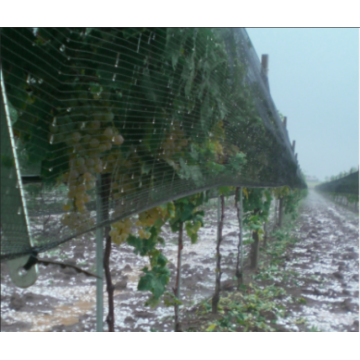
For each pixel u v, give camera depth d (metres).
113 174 1.71
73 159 1.42
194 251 8.11
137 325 4.11
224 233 10.54
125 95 1.62
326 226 16.64
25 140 1.22
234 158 3.37
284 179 7.80
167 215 3.03
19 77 1.14
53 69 1.23
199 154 2.50
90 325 3.89
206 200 4.12
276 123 6.07
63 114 1.32
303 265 8.52
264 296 5.96
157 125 1.90
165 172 2.09
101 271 2.24
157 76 1.83
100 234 2.24
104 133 1.53
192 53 2.11
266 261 8.64
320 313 5.33
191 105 2.26
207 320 4.61
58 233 1.37
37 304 4.45
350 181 21.38
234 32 3.12
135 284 5.39
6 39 1.09
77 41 1.32
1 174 1.05
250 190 7.19
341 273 7.88
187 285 5.83
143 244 3.18
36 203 1.32
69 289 4.99
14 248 1.11
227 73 2.94
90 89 1.41
